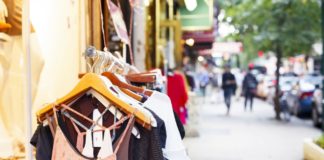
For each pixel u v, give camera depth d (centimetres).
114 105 179
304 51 1207
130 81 261
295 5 1074
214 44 2238
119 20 289
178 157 195
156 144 172
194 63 2423
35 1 281
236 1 1381
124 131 174
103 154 176
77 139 181
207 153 723
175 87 572
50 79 289
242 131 1008
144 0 486
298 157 684
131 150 173
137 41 498
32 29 265
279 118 1262
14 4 260
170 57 934
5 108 263
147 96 202
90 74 183
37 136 184
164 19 917
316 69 2250
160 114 196
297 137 909
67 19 296
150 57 645
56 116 181
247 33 1338
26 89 215
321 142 615
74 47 297
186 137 912
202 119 1273
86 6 302
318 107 1052
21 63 263
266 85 2014
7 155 254
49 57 289
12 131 264
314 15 1073
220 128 1062
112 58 236
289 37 1100
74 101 184
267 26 1129
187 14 902
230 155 705
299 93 1259
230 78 1412
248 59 3034
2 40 257
